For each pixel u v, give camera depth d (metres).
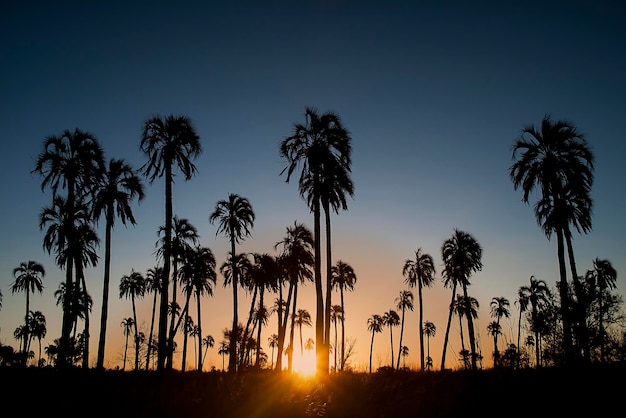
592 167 27.38
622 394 14.01
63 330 29.83
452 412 13.20
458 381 16.77
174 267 45.38
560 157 27.92
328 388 16.45
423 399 14.51
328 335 25.02
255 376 21.34
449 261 48.88
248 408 14.14
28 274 61.19
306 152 25.86
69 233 31.39
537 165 27.97
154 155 27.44
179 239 43.09
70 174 30.72
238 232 42.81
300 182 26.25
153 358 36.75
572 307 22.48
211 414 13.52
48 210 33.50
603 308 22.19
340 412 13.65
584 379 16.09
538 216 29.00
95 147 31.45
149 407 13.88
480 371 18.58
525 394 14.48
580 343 21.56
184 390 16.34
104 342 31.48
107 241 33.28
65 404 14.05
